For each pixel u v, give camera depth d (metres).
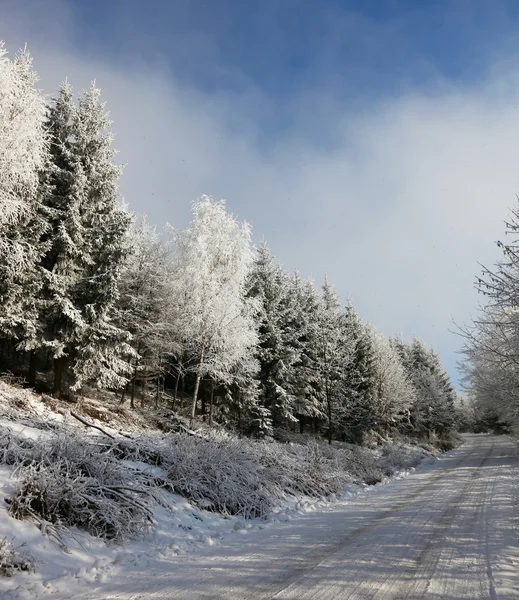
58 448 6.99
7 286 15.31
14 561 4.73
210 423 22.00
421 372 61.28
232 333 20.72
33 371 17.06
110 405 19.17
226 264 21.86
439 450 44.50
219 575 5.11
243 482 10.25
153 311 22.75
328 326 34.44
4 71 13.82
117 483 7.16
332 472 14.76
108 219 18.36
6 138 13.55
